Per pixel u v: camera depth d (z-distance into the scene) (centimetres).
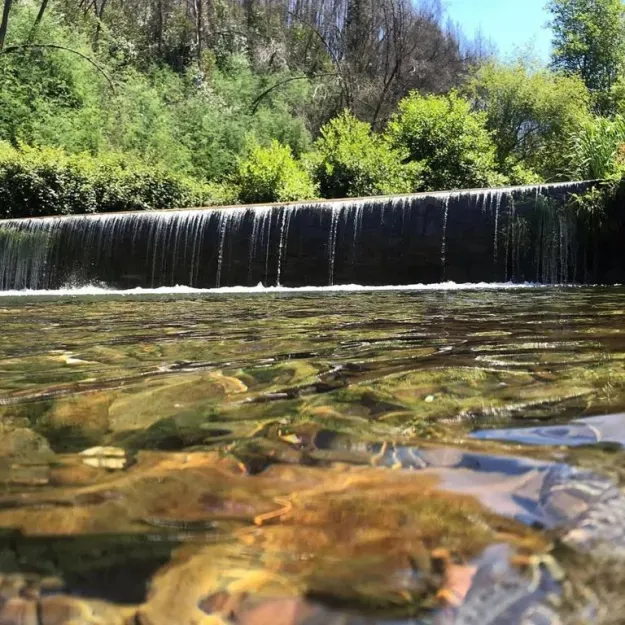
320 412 118
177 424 112
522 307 388
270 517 68
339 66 2511
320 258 930
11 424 115
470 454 89
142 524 67
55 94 1667
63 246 1014
